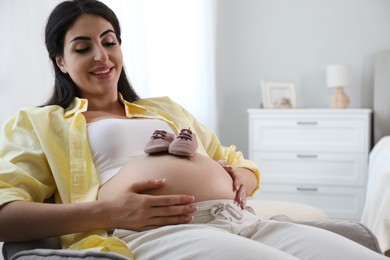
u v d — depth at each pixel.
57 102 1.53
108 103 1.61
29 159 1.34
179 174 1.28
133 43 3.86
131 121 1.47
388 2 4.16
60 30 1.51
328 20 4.26
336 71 3.96
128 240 1.16
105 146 1.38
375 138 4.00
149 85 3.94
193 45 4.17
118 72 1.59
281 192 3.92
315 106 4.32
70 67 1.52
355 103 4.23
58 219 1.16
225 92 4.45
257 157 3.95
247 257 0.99
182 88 4.16
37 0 3.40
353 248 1.09
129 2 3.84
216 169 1.38
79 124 1.41
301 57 4.32
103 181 1.33
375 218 2.32
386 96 3.97
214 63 4.29
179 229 1.15
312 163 3.86
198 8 4.16
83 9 1.50
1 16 3.36
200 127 1.79
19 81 3.38
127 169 1.31
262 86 4.15
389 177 2.36
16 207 1.18
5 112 3.36
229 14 4.41
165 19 4.09
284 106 4.13
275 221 1.25
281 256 1.00
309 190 3.87
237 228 1.23
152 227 1.18
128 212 1.16
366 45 4.20
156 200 1.17
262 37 4.38
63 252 1.04
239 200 1.38
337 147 3.80
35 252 1.08
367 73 4.21
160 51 4.08
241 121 4.45
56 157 1.34
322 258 1.08
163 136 1.38
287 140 3.89
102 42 1.53
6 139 1.39
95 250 1.04
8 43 3.37
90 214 1.17
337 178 3.82
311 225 1.32
